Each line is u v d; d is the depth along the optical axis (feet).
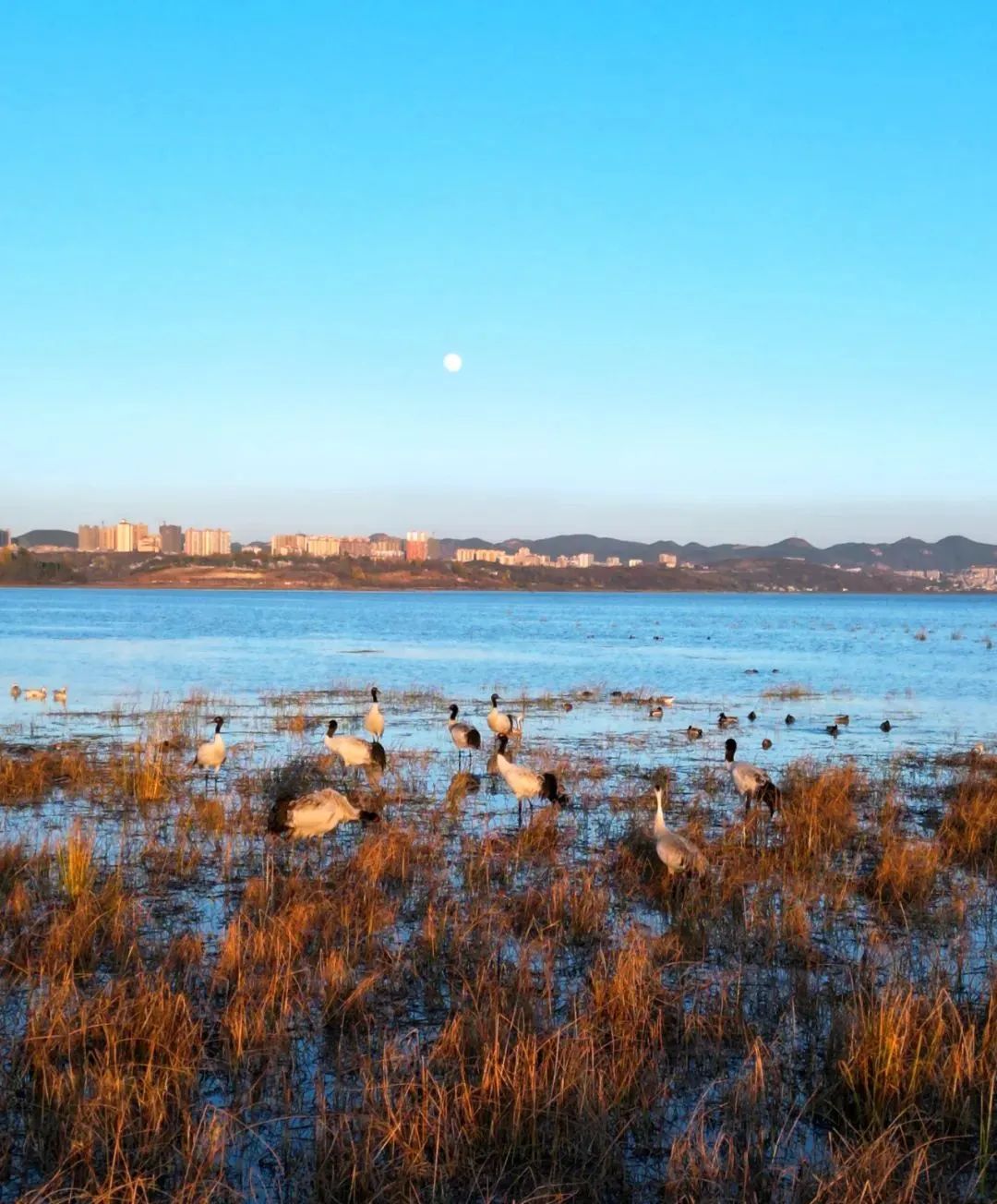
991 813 55.31
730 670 173.37
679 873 43.70
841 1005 30.83
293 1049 28.73
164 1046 27.66
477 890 43.04
